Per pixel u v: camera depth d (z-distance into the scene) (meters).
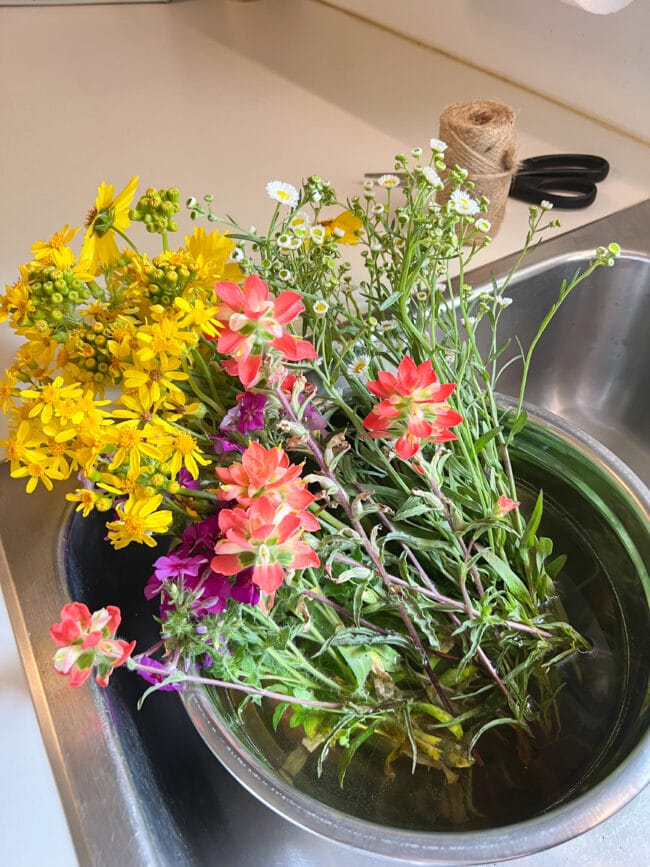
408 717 0.54
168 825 0.52
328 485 0.47
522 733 0.60
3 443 0.48
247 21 1.67
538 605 0.65
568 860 0.47
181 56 1.50
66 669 0.38
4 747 0.51
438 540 0.56
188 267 0.50
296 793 0.47
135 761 0.54
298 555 0.40
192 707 0.51
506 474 0.74
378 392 0.44
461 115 0.83
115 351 0.47
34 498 0.68
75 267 0.49
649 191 0.98
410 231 0.56
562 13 1.11
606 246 0.88
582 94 1.14
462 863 0.44
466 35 1.32
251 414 0.50
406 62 1.39
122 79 1.41
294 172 1.05
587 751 0.58
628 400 0.97
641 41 1.01
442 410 0.43
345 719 0.53
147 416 0.47
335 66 1.40
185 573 0.47
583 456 0.67
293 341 0.40
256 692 0.50
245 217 0.94
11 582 0.61
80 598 0.64
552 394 0.99
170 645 0.47
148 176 1.06
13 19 1.75
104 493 0.54
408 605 0.54
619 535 0.65
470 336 0.60
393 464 0.62
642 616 0.62
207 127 1.20
